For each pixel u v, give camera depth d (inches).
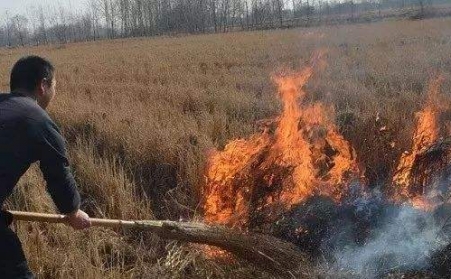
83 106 398.9
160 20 3639.3
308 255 181.8
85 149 287.6
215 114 337.7
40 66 136.2
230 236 165.3
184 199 227.0
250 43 1158.3
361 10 2554.1
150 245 195.2
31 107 128.1
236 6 3403.1
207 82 534.9
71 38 4274.1
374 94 403.2
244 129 303.0
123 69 749.3
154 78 614.2
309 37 1197.7
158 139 277.1
